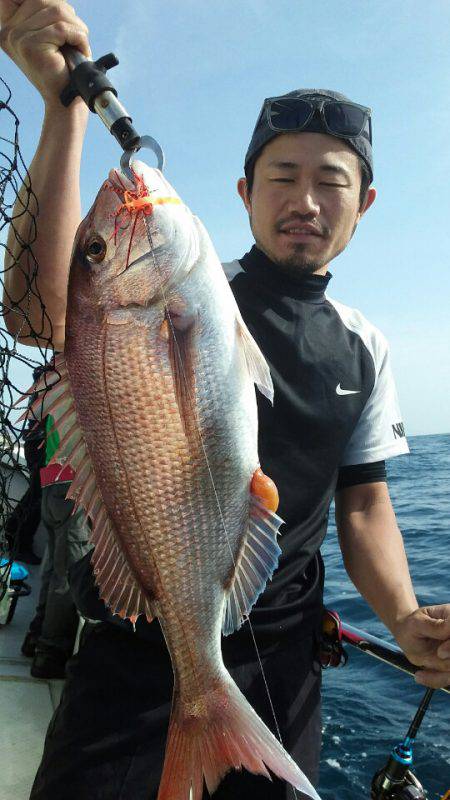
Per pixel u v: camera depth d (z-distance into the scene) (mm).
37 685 1040
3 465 591
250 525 558
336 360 779
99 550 537
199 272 553
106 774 624
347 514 851
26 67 561
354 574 825
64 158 591
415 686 1571
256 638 692
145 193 535
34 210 598
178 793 527
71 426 533
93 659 684
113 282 529
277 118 742
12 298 628
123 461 527
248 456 559
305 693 721
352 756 1278
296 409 736
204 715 547
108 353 526
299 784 492
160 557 535
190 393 531
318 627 767
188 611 547
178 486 531
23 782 814
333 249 779
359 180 783
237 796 663
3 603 1225
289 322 768
